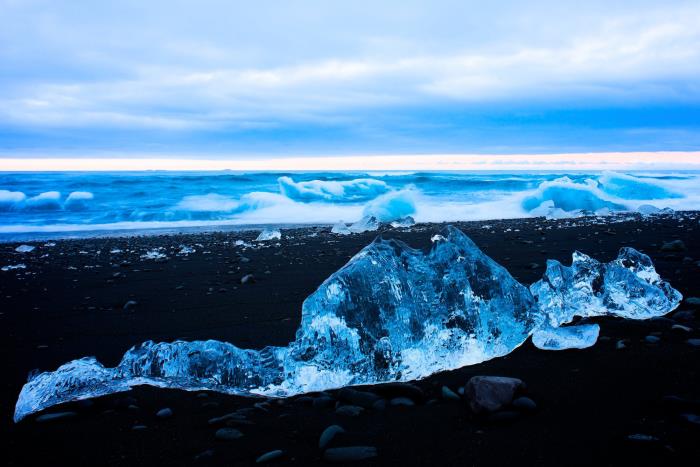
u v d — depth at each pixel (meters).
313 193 18.89
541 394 2.26
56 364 3.16
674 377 2.34
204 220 16.05
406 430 2.00
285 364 2.62
